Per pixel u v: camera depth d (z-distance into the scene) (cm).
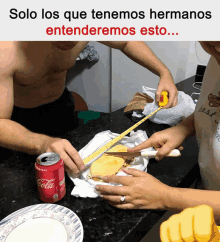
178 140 77
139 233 55
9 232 50
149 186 56
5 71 78
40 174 54
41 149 71
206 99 68
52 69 106
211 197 53
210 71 70
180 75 162
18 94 117
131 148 76
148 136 94
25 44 84
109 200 58
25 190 64
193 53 158
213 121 63
